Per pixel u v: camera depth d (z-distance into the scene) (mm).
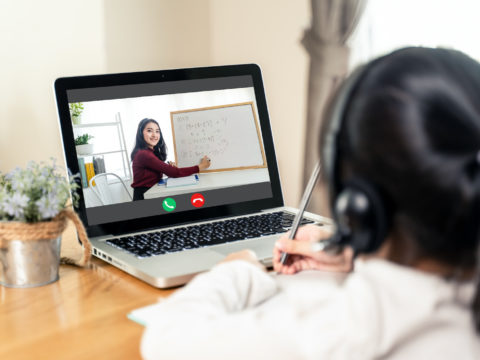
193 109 1174
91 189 1059
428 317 438
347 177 455
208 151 1175
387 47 1718
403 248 449
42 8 1409
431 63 442
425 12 1663
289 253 848
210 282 655
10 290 830
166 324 573
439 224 420
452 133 414
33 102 1414
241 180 1200
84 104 1074
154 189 1116
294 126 1879
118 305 772
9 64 1361
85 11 1506
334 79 1777
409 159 414
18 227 812
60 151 1467
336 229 479
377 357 443
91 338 671
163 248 967
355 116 436
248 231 1066
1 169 1361
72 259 941
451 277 447
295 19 1823
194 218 1143
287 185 1904
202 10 1850
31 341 664
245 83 1232
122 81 1117
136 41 1664
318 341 460
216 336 520
